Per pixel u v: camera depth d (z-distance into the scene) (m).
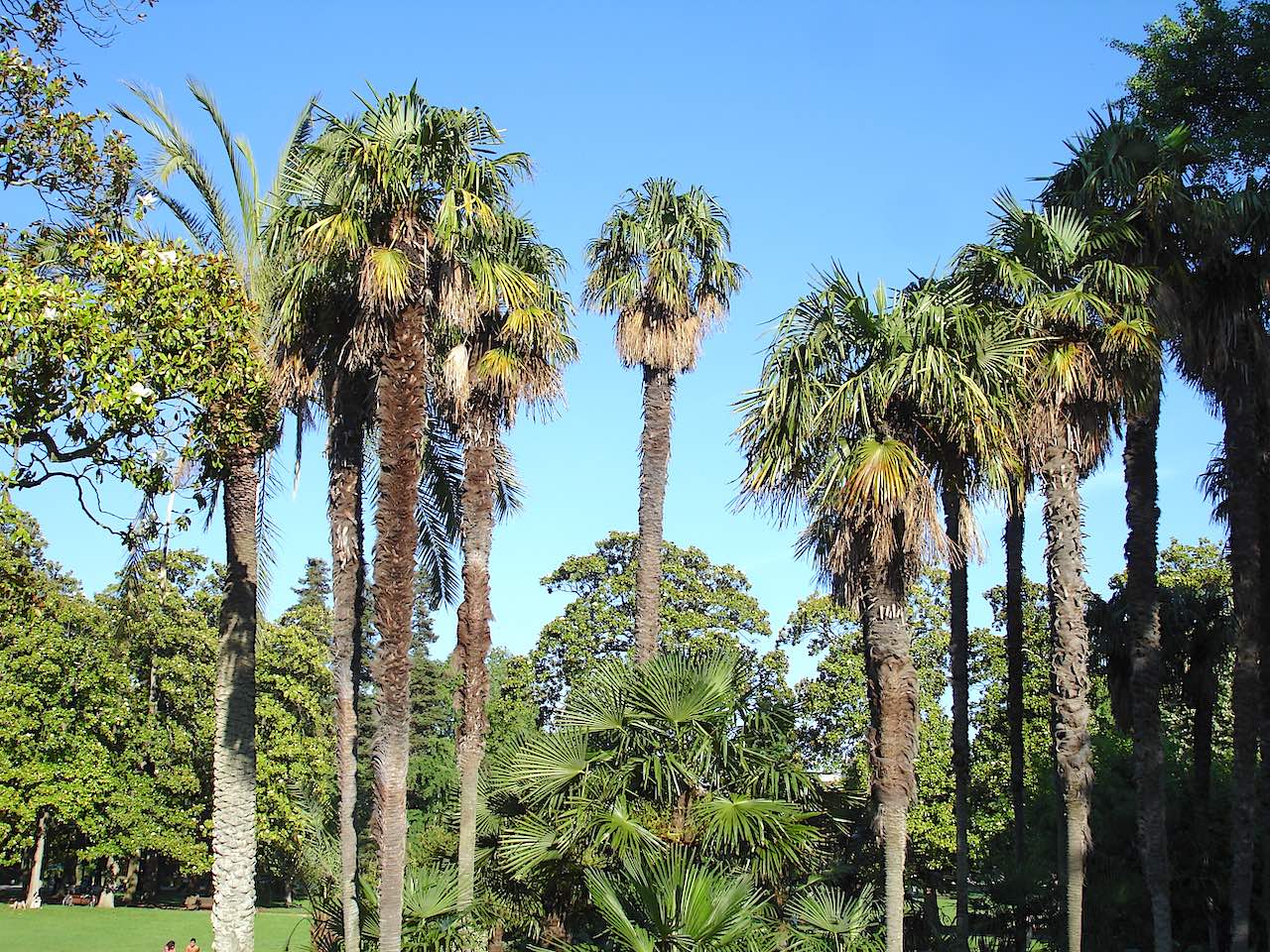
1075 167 15.98
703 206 22.81
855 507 11.94
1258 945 20.09
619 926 11.26
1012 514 18.95
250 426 14.05
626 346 22.30
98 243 12.29
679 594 40.91
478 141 14.15
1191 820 21.95
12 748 40.50
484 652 18.23
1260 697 16.75
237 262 16.45
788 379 12.55
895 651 12.02
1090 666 24.97
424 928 14.85
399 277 12.94
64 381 11.50
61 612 41.78
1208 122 22.61
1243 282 15.70
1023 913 18.08
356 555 15.60
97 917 41.91
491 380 17.84
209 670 44.75
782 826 12.55
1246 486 15.62
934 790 36.12
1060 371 13.83
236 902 15.63
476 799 17.41
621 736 13.98
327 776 45.34
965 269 15.06
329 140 14.20
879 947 12.98
